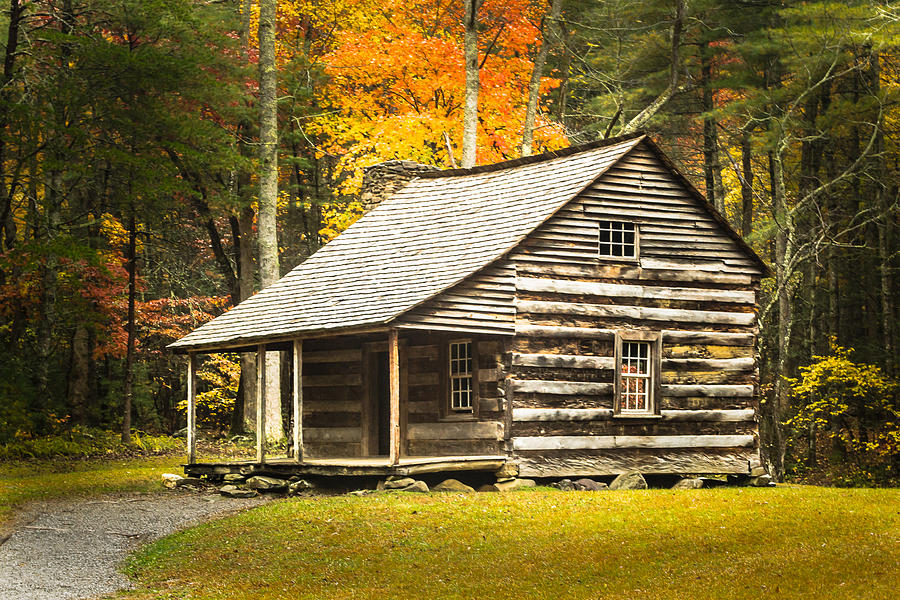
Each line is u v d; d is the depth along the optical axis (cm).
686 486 1897
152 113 2219
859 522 1344
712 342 2008
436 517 1415
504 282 1833
